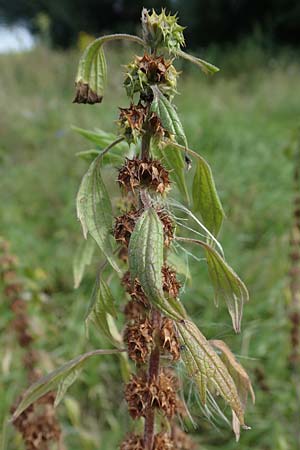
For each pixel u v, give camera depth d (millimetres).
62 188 6465
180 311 1400
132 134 1262
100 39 1362
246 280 4637
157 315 1455
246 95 13023
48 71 13031
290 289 3301
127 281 1484
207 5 20672
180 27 1304
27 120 8797
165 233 1357
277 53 17828
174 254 1791
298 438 3330
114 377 3998
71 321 4242
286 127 8930
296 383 3383
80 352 3920
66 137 7746
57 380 1604
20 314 2918
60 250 5285
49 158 7148
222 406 3115
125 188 1346
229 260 4871
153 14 1301
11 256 2969
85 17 23188
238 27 21453
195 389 1730
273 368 3867
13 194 6422
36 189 6430
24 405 1625
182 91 11531
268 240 5328
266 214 5691
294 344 3330
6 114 8906
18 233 5422
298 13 19609
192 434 3527
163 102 1231
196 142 7375
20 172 6934
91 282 4816
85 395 3826
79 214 1354
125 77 1284
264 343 3955
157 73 1265
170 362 1599
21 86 12414
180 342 1383
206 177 1498
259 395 3699
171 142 1325
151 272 1198
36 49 14555
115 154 1714
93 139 1741
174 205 1424
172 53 1312
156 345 1448
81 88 1407
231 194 5906
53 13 23312
